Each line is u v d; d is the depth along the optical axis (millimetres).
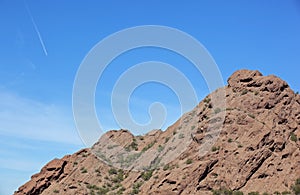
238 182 72625
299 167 73938
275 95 86062
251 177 73500
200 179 73000
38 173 97188
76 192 86375
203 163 74625
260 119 82062
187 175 73812
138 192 77750
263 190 71062
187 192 71750
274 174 73312
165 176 76562
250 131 79125
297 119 83438
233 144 77812
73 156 99438
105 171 92250
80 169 94562
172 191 72375
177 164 78938
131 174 87500
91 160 96812
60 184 91062
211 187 71875
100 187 87250
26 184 94562
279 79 88688
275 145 77062
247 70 93438
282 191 70250
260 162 74938
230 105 86000
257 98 85688
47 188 92312
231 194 70438
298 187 69688
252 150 76188
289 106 84938
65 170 95812
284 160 75312
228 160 75312
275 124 81000
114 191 83875
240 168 74125
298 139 79625
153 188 75312
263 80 88688
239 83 90875
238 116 82000
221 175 73375
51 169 96062
